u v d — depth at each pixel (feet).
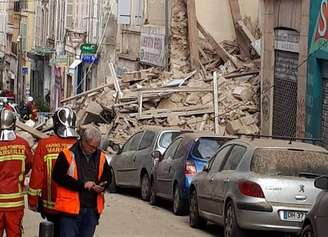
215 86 115.24
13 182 40.63
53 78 230.07
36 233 56.59
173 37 142.00
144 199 81.76
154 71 139.03
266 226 50.80
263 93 108.58
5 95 233.96
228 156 57.93
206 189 59.52
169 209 75.66
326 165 52.85
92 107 124.57
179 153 72.08
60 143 40.04
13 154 40.52
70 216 37.88
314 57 92.63
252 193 51.16
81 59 187.21
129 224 64.23
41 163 39.86
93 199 38.34
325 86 91.71
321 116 92.53
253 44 131.44
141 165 82.99
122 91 122.93
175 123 112.06
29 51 256.11
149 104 117.19
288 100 102.68
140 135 86.94
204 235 59.36
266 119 107.76
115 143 111.45
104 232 59.52
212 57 136.05
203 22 142.82
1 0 316.81
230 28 142.61
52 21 230.89
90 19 188.75
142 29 157.89
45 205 39.99
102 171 38.47
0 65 318.04
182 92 116.67
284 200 50.85
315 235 43.14
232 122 111.14
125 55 166.40
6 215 40.63
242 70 125.18
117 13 169.07
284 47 103.40
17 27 286.05
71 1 206.49
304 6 95.71
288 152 53.47
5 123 40.70
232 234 52.65
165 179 73.77
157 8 153.89
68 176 37.81
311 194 51.03
